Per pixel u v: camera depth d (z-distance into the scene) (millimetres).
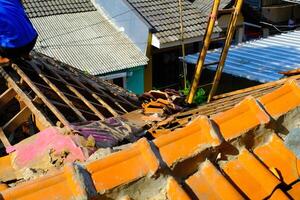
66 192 2449
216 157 3082
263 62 13516
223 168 3082
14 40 5371
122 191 2619
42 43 17312
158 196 2729
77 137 3568
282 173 3176
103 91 6410
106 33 18547
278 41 15516
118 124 4320
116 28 18922
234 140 3148
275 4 24219
